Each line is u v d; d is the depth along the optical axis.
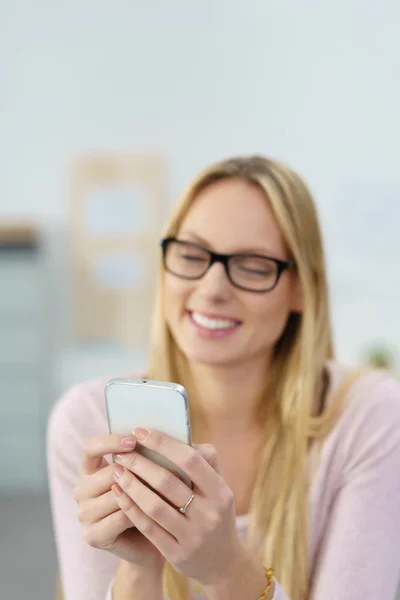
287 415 0.92
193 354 0.87
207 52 3.38
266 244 0.85
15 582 2.34
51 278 3.45
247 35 3.37
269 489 0.90
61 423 0.96
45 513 3.02
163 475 0.61
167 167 3.43
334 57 3.36
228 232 0.84
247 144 3.43
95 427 0.94
